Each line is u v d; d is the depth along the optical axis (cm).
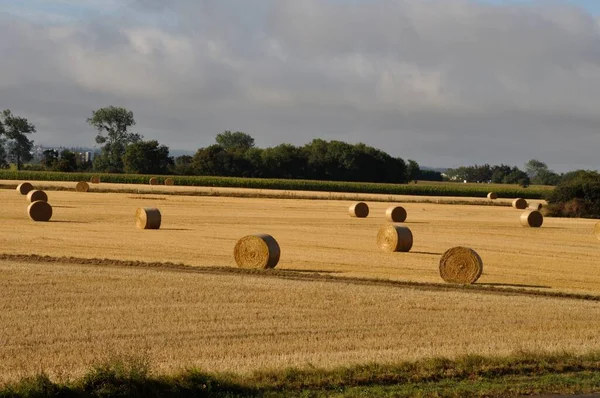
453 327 2428
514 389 1702
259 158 18612
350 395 1609
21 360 1889
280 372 1736
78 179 15212
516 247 5444
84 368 1802
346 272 3800
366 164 19112
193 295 2869
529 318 2625
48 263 3766
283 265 4006
